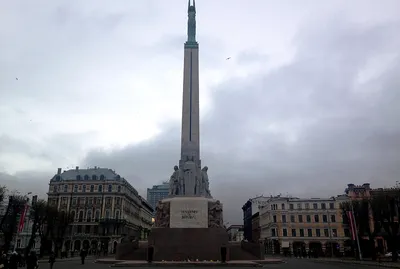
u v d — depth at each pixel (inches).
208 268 1395.2
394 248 2369.6
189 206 1884.8
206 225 1855.3
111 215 4379.9
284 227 4104.3
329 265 1747.0
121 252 1782.7
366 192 3909.9
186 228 1811.0
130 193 4945.9
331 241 3587.6
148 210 6781.5
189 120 2208.4
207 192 2079.2
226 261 1583.4
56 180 4613.7
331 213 4057.6
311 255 3272.6
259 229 5034.5
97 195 4463.6
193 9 2498.8
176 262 1512.1
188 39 2428.6
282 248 4020.7
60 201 4480.8
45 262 2022.6
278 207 4178.2
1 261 1360.7
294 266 1584.6
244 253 1819.6
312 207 4126.5
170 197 1990.7
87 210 4421.8
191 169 2060.8
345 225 3966.5
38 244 3924.7
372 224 3166.8
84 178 4589.1
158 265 1460.4
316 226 4052.7
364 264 1882.4
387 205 2471.7
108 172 4680.1
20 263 1637.6
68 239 4104.3
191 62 2326.5
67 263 1903.3
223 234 1796.3
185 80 2287.2
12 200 2363.4
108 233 4286.4
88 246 4247.0
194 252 1728.6
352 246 3166.8
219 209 1935.3
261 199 5807.1
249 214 6097.4
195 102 2241.6
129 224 4793.3
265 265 1616.6
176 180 2060.8
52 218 2817.4
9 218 2432.3
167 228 1809.8
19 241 3639.3
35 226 2605.8
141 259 1737.2
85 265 1660.9
